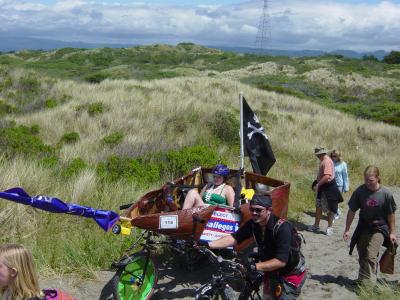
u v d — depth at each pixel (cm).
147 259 543
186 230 559
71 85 2328
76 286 564
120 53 9875
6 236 642
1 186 741
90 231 689
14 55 9569
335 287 622
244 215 601
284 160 1359
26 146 1059
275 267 407
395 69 7056
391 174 1370
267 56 9444
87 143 1218
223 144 1414
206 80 3022
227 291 452
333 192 841
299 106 2652
